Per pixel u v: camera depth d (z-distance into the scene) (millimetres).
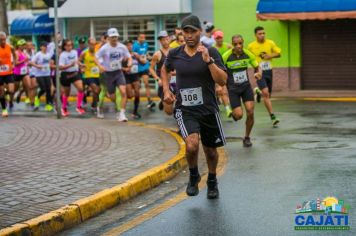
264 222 8250
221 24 31484
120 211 9242
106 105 26406
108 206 9375
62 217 8383
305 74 30328
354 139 14914
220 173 11578
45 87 24188
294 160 12523
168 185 10906
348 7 27641
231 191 10102
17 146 13906
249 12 30922
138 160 12086
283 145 14430
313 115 20062
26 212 8445
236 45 14219
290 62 30344
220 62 9320
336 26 29625
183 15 32250
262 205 9133
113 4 32625
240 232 7852
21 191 9617
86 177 10570
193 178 9453
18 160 12164
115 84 19500
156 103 26891
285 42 30328
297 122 18453
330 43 29797
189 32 9141
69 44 22234
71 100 29625
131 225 8422
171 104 9742
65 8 33531
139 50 26125
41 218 8133
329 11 27922
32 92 26109
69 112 23438
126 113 22922
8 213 8406
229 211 8883
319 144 14344
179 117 9398
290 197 9531
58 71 20203
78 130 16625
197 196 9906
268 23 30594
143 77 24469
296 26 30141
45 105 26641
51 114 22719
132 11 32312
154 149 13383
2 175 10773
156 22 32812
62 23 34500
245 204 9234
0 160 12172
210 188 9727
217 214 8742
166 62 9531
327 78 30000
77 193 9469
